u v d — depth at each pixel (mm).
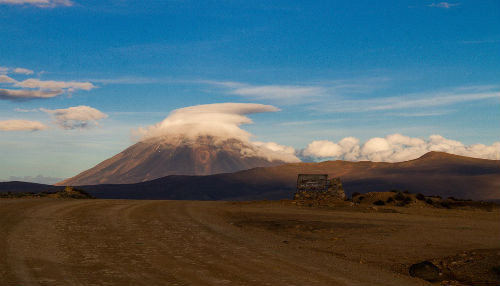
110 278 11164
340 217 28109
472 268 13562
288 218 27016
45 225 20328
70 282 10688
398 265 14352
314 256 15109
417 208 36938
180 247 16047
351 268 13312
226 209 32594
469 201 42344
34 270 11805
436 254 16203
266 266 13016
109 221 22859
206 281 11039
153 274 11695
